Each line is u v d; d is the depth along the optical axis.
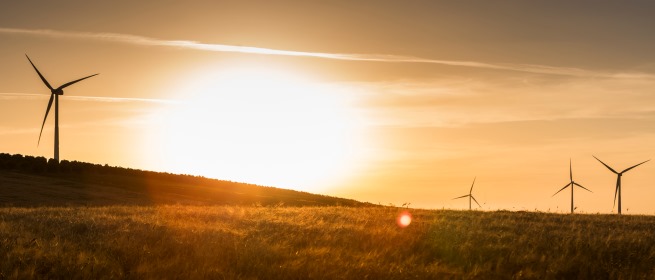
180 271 16.27
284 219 28.03
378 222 27.52
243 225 25.39
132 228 22.44
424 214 33.50
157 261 17.06
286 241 20.84
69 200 60.44
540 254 19.80
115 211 32.19
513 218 31.89
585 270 17.88
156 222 24.73
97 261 16.42
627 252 19.97
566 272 17.83
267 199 75.31
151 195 69.62
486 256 19.59
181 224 24.17
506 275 17.33
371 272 16.73
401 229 24.95
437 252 20.22
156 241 19.89
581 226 27.61
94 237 20.23
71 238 19.91
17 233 20.25
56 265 16.03
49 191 65.19
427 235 22.84
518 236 23.08
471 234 22.97
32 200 58.50
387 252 19.80
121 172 83.25
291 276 16.09
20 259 16.09
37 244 18.23
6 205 53.72
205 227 23.52
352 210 36.09
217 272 16.08
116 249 18.20
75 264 16.08
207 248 18.58
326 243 20.91
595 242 21.09
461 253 19.84
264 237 21.59
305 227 24.38
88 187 70.62
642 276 17.44
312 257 18.22
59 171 78.62
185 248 18.83
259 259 17.56
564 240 21.52
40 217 26.45
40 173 76.56
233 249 18.58
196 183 85.31
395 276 16.59
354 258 18.39
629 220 31.88
